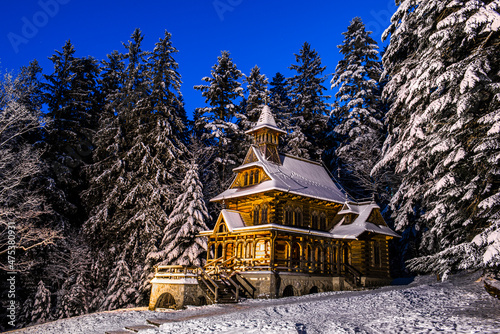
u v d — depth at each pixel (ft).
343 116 160.97
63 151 132.46
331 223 116.06
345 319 49.26
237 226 100.32
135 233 115.44
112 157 133.69
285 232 93.35
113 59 171.12
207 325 50.65
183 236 104.32
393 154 76.13
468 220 57.26
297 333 39.96
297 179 112.98
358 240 108.47
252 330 43.42
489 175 53.67
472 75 51.57
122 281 107.24
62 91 137.80
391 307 54.80
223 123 152.66
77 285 104.68
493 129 49.85
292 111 182.29
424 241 91.40
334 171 162.81
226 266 100.07
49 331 66.18
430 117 62.13
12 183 96.43
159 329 52.90
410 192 84.99
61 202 115.85
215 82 159.53
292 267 95.30
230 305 77.66
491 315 42.57
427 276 112.47
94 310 108.88
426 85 63.93
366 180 142.10
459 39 63.26
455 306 50.57
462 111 54.54
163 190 121.39
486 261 43.55
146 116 135.95
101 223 117.29
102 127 137.08
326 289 100.27
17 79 92.07
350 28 163.32
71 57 142.72
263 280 89.10
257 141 119.85
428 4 67.51
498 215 51.34
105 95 163.94
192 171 114.21
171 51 142.72
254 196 106.01
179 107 171.12
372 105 156.46
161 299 86.58
